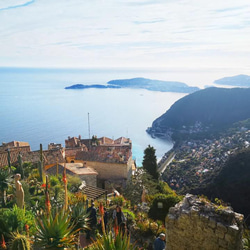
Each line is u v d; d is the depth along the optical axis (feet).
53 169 119.03
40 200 59.26
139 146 559.38
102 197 78.33
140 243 47.52
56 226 30.76
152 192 118.52
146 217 57.36
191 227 31.68
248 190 154.81
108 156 144.87
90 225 46.11
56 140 587.27
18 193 47.03
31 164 101.35
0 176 58.75
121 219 41.83
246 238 36.47
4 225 39.75
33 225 42.19
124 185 130.21
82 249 37.01
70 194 65.36
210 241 30.07
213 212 30.73
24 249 28.04
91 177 120.47
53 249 29.89
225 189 167.12
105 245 27.32
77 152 154.10
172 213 34.40
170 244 34.14
